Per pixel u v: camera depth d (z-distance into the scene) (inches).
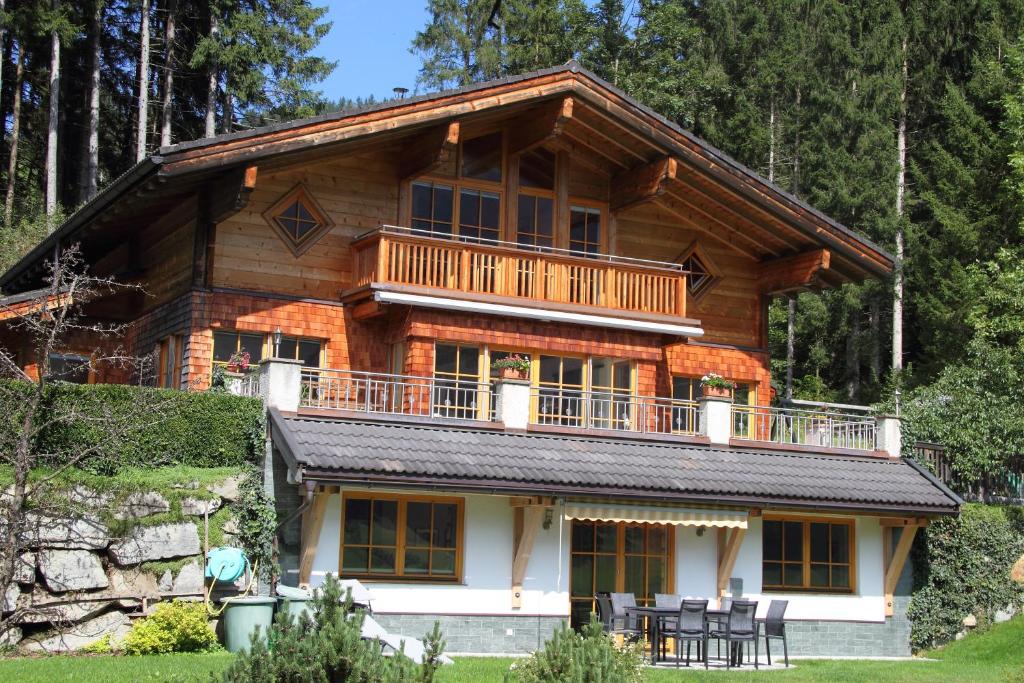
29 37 1614.2
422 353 911.0
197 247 888.3
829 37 2036.2
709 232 1087.6
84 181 1679.4
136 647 676.1
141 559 714.2
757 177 1009.5
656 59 1952.5
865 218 1825.8
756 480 872.3
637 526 888.9
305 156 896.9
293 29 1814.7
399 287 896.9
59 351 1078.4
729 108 1995.6
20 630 671.8
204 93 1941.4
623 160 1035.3
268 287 910.4
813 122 1990.7
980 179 1664.6
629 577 880.3
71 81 1863.9
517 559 820.6
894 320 1800.0
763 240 1084.5
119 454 746.2
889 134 1892.2
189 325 883.4
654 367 1008.2
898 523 936.3
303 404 829.2
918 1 2023.9
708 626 789.2
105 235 1037.2
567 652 498.9
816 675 747.4
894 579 942.4
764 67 2043.6
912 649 948.6
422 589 797.9
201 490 746.8
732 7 2150.6
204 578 730.2
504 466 794.2
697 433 950.4
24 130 1887.3
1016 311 1198.9
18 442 701.9
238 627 698.2
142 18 1697.8
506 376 864.9
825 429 1007.6
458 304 914.7
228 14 1763.0
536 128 984.9
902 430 1067.3
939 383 1170.0
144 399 759.1
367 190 956.6
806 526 936.9
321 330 924.6
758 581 907.4
